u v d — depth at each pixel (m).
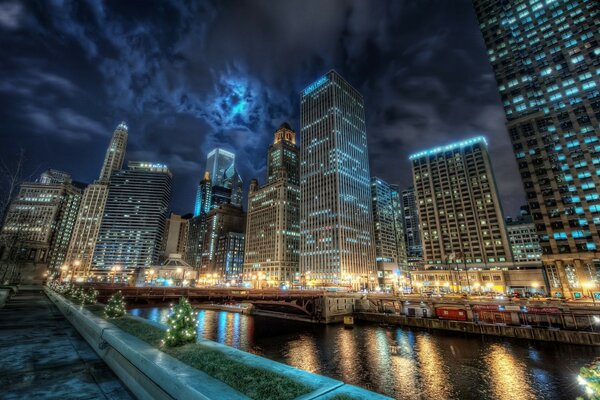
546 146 105.25
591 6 106.06
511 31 122.94
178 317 10.82
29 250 83.44
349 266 165.75
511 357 44.34
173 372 6.55
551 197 100.94
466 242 159.75
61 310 25.44
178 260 192.50
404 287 163.12
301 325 77.44
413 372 39.47
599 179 93.56
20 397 6.84
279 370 7.28
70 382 8.03
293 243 197.62
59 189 176.62
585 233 92.69
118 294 19.02
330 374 39.16
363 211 190.38
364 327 73.25
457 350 49.22
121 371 8.56
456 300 73.00
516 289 130.00
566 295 91.50
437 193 175.50
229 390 5.69
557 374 37.28
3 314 22.09
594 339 48.25
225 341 58.34
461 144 173.88
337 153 183.50
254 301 79.69
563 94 105.50
